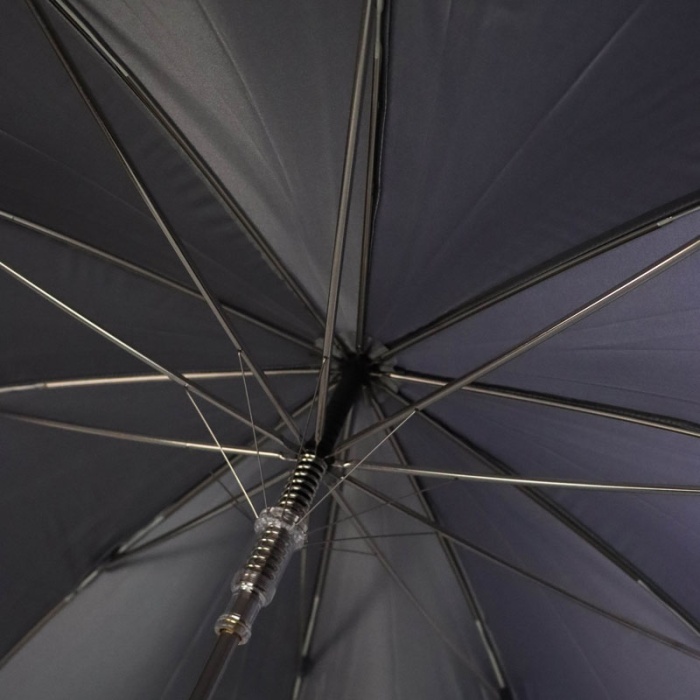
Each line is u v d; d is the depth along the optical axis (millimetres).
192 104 478
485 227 487
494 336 551
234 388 605
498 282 521
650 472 570
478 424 610
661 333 502
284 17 417
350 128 356
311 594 677
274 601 667
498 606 656
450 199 475
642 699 619
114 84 472
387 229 504
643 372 522
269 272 556
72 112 483
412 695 658
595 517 595
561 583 631
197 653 621
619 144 422
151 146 493
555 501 604
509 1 375
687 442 540
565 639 641
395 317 571
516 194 462
